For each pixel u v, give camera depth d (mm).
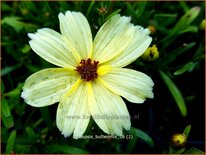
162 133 133
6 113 103
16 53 135
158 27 133
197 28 127
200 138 133
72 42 90
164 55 129
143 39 89
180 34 133
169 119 136
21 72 140
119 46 90
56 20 129
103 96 88
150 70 124
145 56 109
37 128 131
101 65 92
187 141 131
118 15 92
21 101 123
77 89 89
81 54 92
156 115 136
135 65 118
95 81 91
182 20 123
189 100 138
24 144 117
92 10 123
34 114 134
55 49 88
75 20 91
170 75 122
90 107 86
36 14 147
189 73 137
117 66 90
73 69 89
